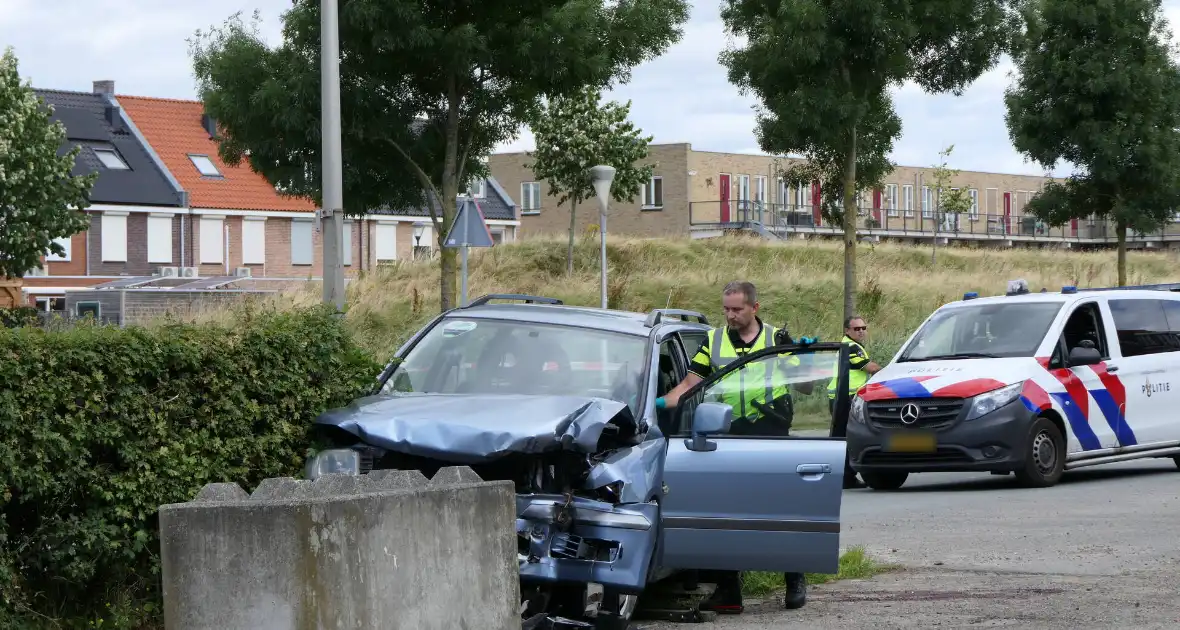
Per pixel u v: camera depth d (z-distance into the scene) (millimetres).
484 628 5543
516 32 20375
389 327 29703
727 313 8453
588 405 6977
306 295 30516
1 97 33438
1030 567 9234
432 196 22781
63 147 56312
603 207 21859
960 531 11070
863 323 15477
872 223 66750
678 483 7414
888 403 14242
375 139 21094
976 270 44562
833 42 22156
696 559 7438
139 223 56969
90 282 55562
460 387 7941
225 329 7090
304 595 5043
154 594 6801
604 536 6711
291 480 5797
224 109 20453
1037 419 14047
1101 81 28125
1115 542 10242
